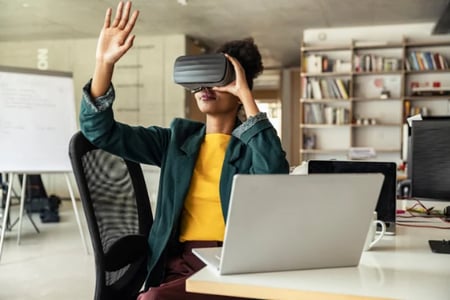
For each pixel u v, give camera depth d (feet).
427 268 3.37
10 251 12.59
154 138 4.57
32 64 24.99
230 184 4.12
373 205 3.14
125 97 23.77
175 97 23.12
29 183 17.66
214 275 3.01
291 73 32.73
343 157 21.04
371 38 20.77
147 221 4.55
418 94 19.42
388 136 20.51
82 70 24.39
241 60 4.44
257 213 2.85
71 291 9.28
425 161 5.63
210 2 17.60
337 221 3.08
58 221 17.25
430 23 19.99
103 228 4.08
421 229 5.17
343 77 20.53
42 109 12.87
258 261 3.02
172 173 4.33
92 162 4.11
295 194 2.88
